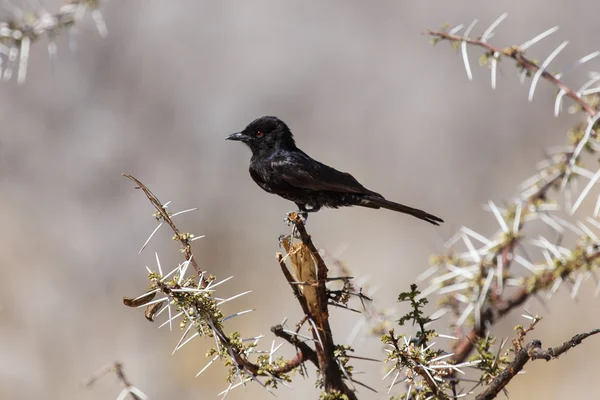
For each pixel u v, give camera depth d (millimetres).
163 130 17734
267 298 15812
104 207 17047
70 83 17281
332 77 18562
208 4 18094
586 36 18109
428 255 16266
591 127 5762
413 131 18266
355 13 18672
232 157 17906
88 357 14344
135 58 17594
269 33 18438
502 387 4414
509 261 6039
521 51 6078
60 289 15727
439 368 4523
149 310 4426
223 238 17188
